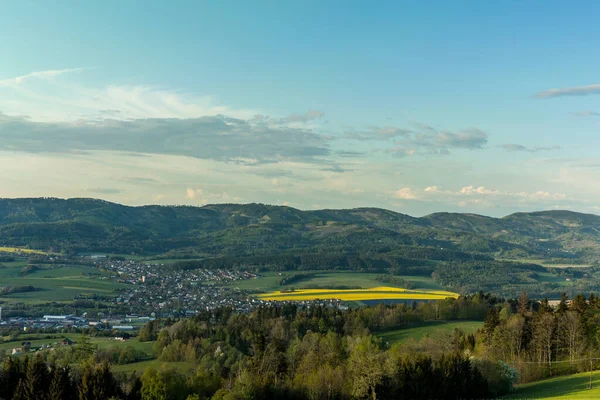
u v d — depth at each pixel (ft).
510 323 432.66
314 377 335.67
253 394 318.86
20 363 336.49
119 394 316.81
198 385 338.34
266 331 515.50
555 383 346.74
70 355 449.48
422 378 324.80
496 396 333.42
